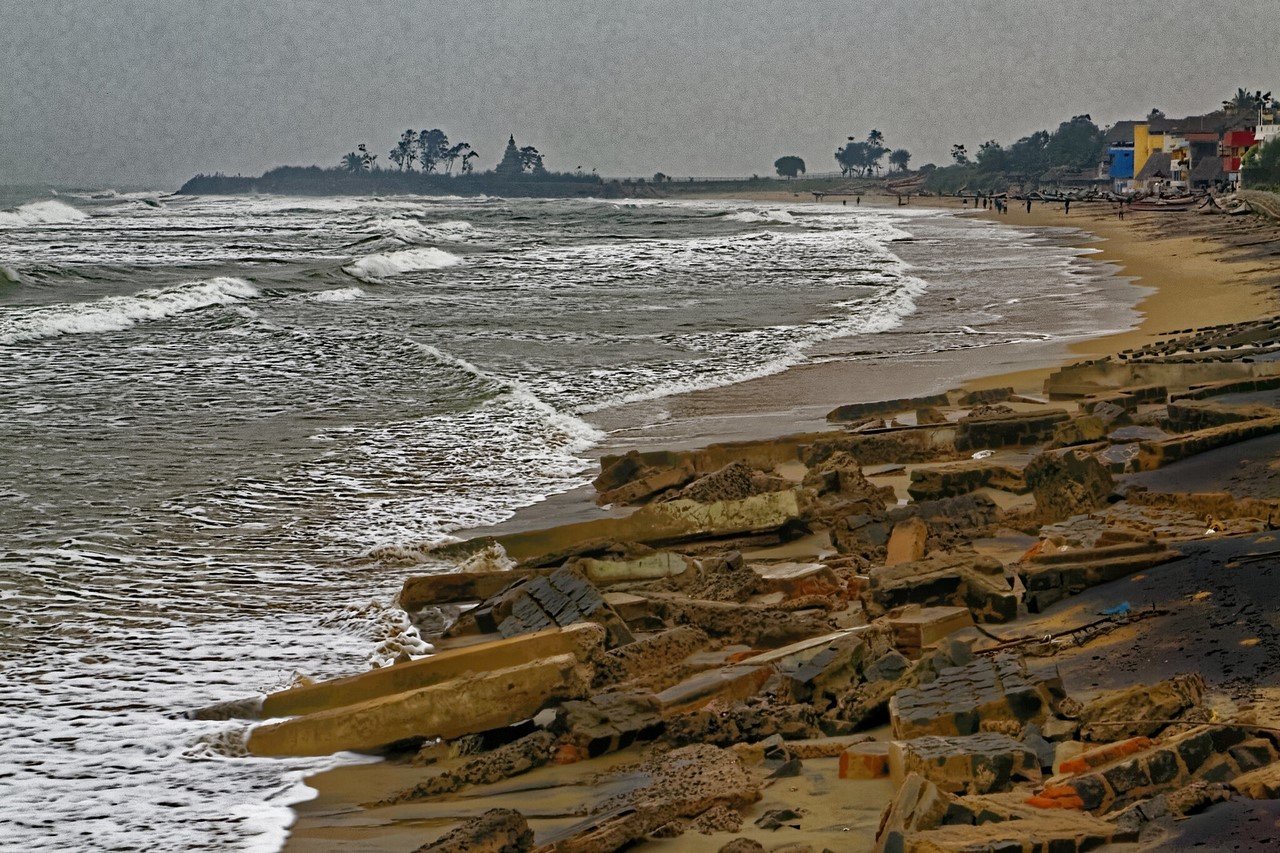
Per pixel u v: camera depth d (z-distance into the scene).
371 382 25.38
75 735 9.45
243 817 8.12
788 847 6.46
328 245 69.94
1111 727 7.26
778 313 38.44
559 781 8.27
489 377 25.53
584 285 47.47
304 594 13.02
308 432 20.78
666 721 8.80
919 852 5.79
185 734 9.49
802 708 8.69
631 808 7.11
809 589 11.95
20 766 8.89
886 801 7.12
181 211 131.25
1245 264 53.09
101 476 17.69
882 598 10.93
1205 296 41.34
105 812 8.20
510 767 8.48
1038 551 11.98
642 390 25.33
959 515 13.94
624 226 101.12
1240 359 22.30
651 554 13.05
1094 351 29.30
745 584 11.98
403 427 21.23
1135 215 113.19
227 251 64.75
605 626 11.05
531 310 39.09
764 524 14.13
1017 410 19.98
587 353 30.31
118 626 11.94
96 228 87.69
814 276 50.94
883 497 15.24
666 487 16.80
